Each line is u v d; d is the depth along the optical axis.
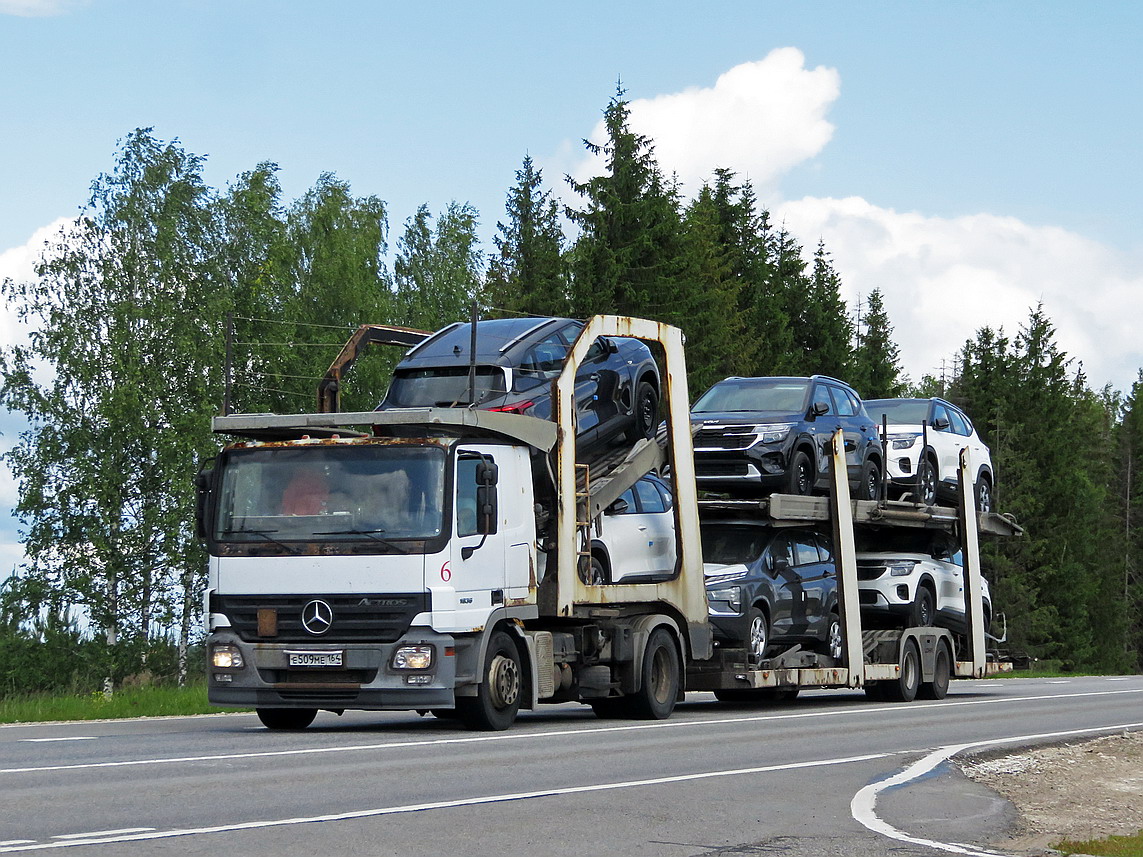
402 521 30.70
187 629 92.94
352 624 30.62
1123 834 20.91
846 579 46.09
